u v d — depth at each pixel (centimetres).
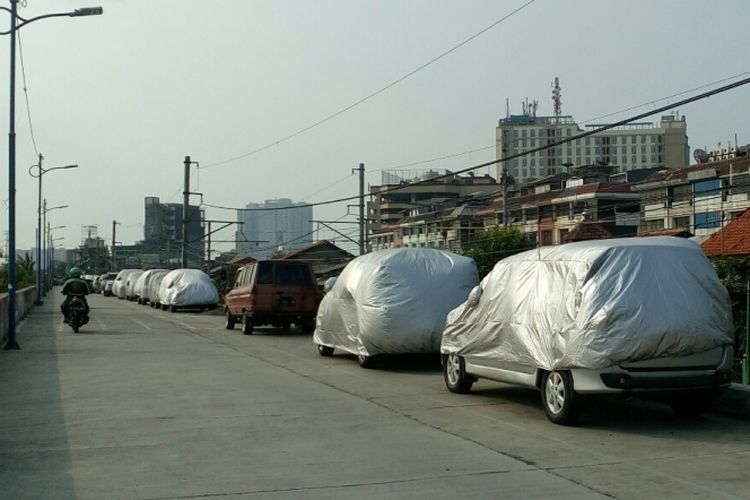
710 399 1066
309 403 1260
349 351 1806
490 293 1234
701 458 878
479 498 728
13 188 2264
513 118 13362
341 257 8262
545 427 1056
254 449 936
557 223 6372
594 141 14150
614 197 6062
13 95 2295
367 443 964
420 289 1678
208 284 4431
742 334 1474
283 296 2655
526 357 1112
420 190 11238
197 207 6869
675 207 5269
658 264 1020
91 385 1474
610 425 1068
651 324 982
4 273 5097
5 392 1391
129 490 766
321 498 733
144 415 1160
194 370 1705
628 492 743
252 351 2142
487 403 1255
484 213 7269
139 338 2569
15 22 2269
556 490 752
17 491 767
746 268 1568
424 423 1090
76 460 891
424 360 1870
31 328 3030
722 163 5012
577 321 1010
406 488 764
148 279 5369
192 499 734
